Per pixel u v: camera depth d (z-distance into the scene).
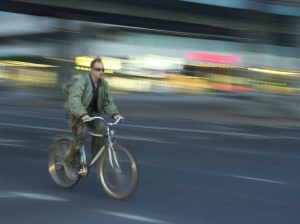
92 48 46.91
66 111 7.72
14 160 10.41
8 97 35.59
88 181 8.63
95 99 7.64
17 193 7.72
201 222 6.42
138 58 53.41
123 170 7.39
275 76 34.41
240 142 14.92
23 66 50.19
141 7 32.47
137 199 7.52
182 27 38.91
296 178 9.45
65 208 6.95
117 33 50.97
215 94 48.69
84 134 7.64
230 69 53.25
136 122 20.64
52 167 8.25
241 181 9.01
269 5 31.62
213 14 34.19
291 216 6.78
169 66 54.94
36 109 25.81
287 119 25.02
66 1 30.45
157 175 9.33
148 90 52.34
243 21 34.50
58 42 44.47
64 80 42.94
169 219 6.53
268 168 10.48
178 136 15.86
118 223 6.32
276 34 35.00
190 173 9.61
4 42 52.12
